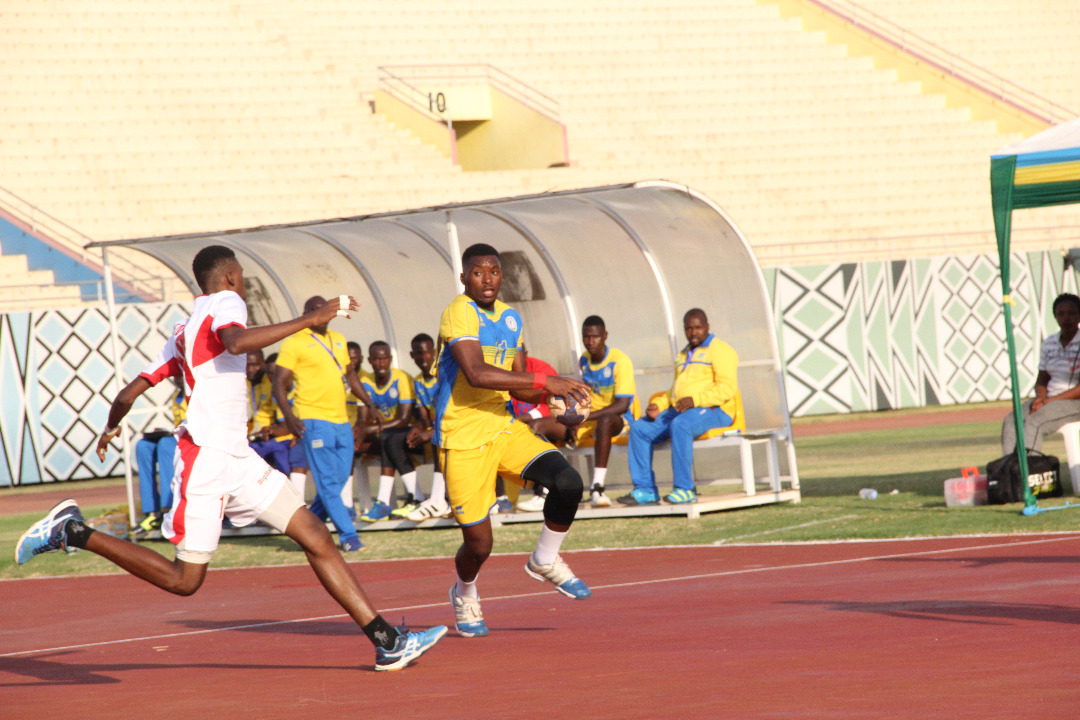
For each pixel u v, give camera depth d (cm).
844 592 1852
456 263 3125
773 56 10700
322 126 8912
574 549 2681
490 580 2309
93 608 2316
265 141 8631
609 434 3198
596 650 1538
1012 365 2586
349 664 1561
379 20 10044
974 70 11144
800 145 9675
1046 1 11881
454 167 8688
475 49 10069
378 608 2055
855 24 11306
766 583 2014
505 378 1558
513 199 2997
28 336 6047
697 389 3148
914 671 1288
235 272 1484
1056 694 1150
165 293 6631
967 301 7388
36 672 1648
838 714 1129
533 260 3481
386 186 8388
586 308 3512
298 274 3634
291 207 8006
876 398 7181
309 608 2119
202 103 8756
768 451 3247
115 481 6041
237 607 2197
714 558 2383
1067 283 7650
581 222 3350
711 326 3388
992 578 1869
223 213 7825
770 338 3275
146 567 1426
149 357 6197
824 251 8694
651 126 9656
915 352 7262
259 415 3366
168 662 1666
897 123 10156
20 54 8688
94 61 8794
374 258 3547
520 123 9256
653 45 10562
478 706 1260
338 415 2891
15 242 6844
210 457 1425
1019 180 2561
